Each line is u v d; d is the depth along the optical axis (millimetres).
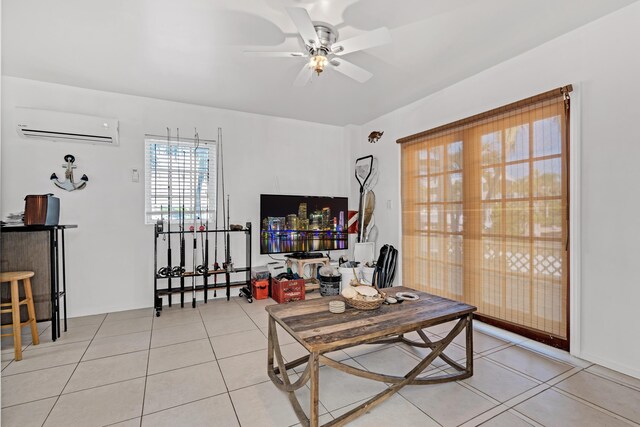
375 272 3965
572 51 2385
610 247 2199
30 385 2029
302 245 4359
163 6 2070
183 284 3684
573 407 1803
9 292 2713
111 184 3492
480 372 2189
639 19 2064
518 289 2729
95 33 2375
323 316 1947
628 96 2117
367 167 4566
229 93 3555
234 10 2117
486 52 2688
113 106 3510
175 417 1727
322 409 1802
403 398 1903
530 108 2633
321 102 3852
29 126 3068
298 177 4594
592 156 2283
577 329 2361
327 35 2266
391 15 2178
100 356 2430
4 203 3086
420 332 2566
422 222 3691
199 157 3961
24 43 2506
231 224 4133
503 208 2834
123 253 3545
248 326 3066
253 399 1895
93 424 1670
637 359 2076
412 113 3857
